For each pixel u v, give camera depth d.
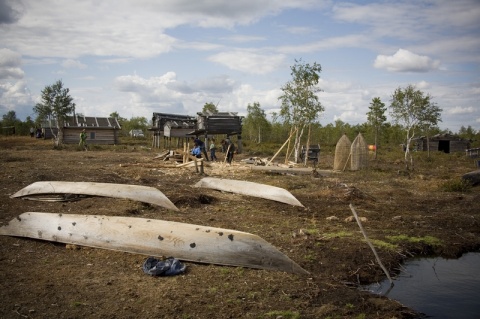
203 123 36.34
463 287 6.76
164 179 16.64
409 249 8.48
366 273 7.02
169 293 5.70
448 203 13.48
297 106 28.25
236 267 6.85
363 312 5.52
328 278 6.62
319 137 62.47
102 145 46.81
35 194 11.66
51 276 6.16
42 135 58.28
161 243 7.27
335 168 23.81
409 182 18.83
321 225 9.86
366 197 13.56
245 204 12.09
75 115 50.88
